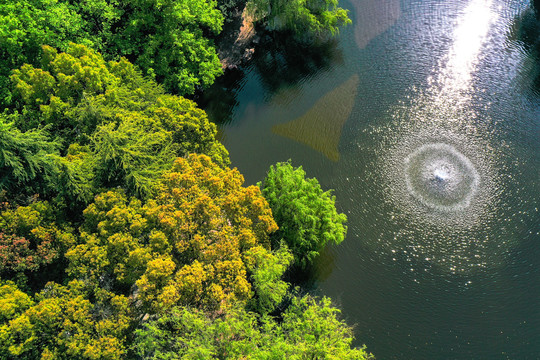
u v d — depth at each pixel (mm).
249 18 78188
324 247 52812
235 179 44562
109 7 57750
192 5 62812
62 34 52844
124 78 52656
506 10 77375
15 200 42438
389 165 60438
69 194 41969
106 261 37656
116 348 34406
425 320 47500
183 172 43656
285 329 41438
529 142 60906
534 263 50562
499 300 48281
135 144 43250
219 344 35594
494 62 70562
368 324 47500
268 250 42969
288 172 47625
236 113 68375
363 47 75188
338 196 58188
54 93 46781
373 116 65938
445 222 54562
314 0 71812
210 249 38219
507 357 44719
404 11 79500
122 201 41562
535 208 54750
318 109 67625
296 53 75500
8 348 32688
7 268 38406
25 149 40406
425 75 70062
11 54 49031
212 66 65562
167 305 34562
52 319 34344
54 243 40500
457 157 60531
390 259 52188
